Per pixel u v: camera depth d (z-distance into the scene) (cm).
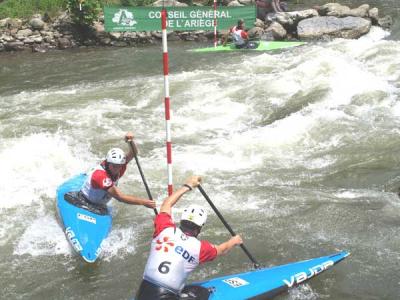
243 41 1574
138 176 781
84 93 1211
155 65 1473
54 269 584
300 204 685
